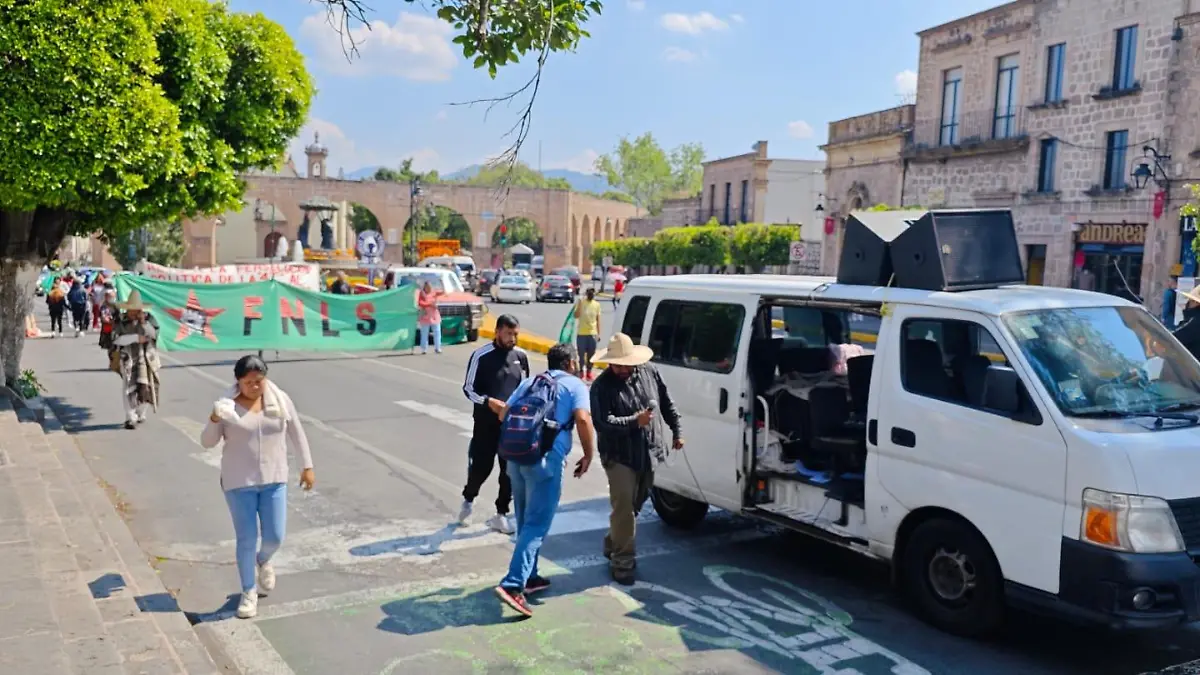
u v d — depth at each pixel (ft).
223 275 70.54
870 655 17.74
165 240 171.32
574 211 241.55
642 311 26.78
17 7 30.89
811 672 17.01
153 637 16.89
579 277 169.89
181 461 33.12
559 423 19.88
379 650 17.79
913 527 19.61
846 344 26.86
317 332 64.95
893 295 20.42
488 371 24.99
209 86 37.58
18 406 38.93
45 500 24.17
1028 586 16.94
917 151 103.35
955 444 18.26
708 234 156.46
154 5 34.24
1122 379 18.08
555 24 18.56
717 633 18.76
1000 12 92.99
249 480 19.20
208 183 38.06
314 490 29.58
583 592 21.03
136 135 33.22
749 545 24.85
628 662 17.38
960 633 18.45
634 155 368.27
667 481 25.31
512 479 20.45
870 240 21.62
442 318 76.43
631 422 21.09
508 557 23.32
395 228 214.69
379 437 38.14
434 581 21.57
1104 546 15.84
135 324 39.32
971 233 20.94
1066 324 18.76
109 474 31.24
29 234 41.60
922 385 19.29
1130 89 79.15
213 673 15.90
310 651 17.70
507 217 227.61
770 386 23.88
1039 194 88.84
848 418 22.72
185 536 24.73
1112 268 82.33
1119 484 15.83
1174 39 75.46
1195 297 28.19
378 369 60.39
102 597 18.80
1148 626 15.61
